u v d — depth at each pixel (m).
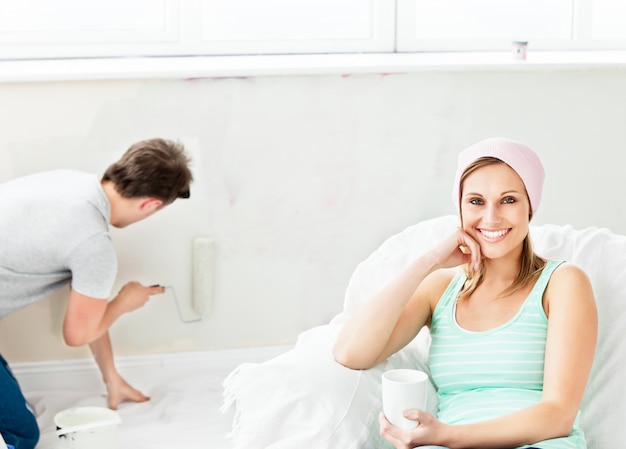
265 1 3.00
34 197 2.30
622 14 3.18
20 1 2.87
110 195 2.41
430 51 3.13
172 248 2.75
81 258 2.29
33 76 2.58
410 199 2.85
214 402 2.63
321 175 2.79
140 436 2.40
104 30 2.93
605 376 1.68
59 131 2.65
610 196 2.93
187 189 2.50
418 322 1.75
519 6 3.15
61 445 2.22
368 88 2.77
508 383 1.63
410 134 2.81
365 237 2.85
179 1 2.95
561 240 1.83
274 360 1.68
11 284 2.30
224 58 2.94
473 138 2.84
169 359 2.80
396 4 3.09
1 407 2.19
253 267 2.81
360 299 1.91
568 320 1.58
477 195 1.67
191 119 2.70
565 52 3.14
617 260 1.76
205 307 2.76
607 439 1.66
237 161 2.75
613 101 2.88
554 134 2.88
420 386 1.47
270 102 2.73
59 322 2.71
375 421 1.63
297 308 2.85
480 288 1.72
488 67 2.78
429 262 1.70
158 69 2.66
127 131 2.68
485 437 1.48
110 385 2.62
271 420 1.59
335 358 1.67
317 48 3.06
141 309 2.77
